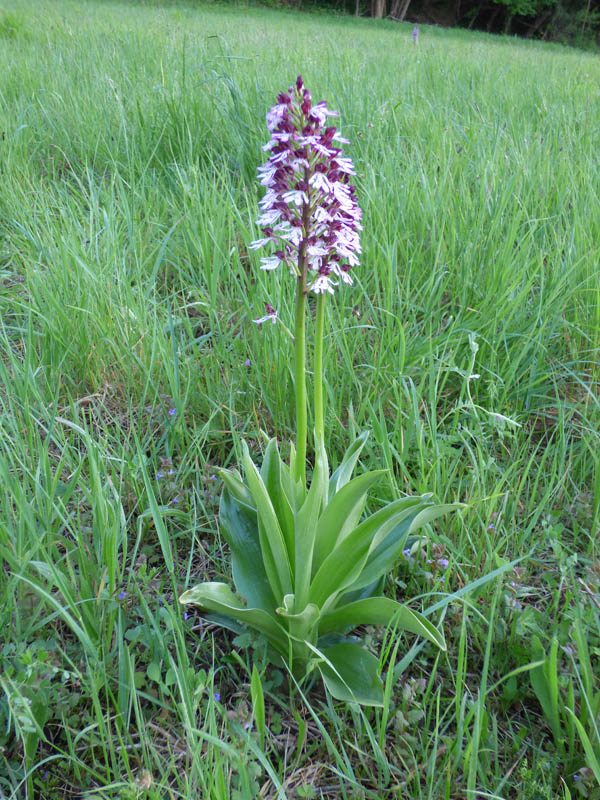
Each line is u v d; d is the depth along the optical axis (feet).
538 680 1.77
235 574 1.96
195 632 2.02
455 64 8.29
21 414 2.40
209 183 4.00
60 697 1.71
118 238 3.53
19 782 1.62
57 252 3.23
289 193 1.53
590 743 1.60
